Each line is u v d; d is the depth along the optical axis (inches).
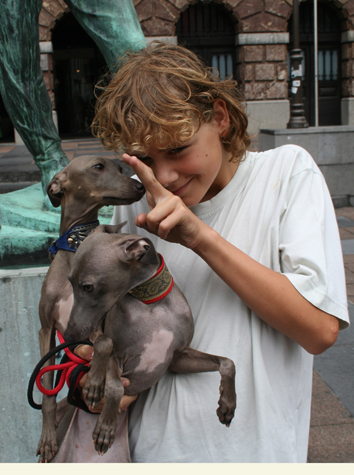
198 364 54.4
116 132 49.8
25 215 103.0
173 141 46.9
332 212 55.2
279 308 49.0
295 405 55.9
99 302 53.9
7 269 95.1
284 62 626.2
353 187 325.7
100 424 47.7
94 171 71.2
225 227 56.4
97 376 49.6
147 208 68.7
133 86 47.4
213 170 51.1
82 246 55.9
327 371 131.5
